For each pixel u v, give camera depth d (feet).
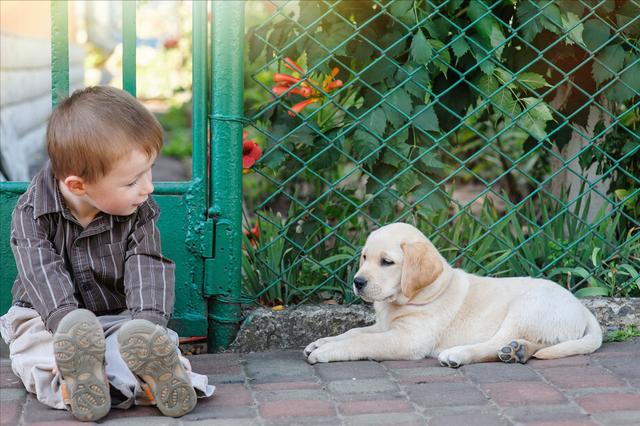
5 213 11.64
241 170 11.87
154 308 9.58
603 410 9.29
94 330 8.69
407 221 13.20
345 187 15.21
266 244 12.92
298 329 12.13
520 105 12.86
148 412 9.32
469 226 13.75
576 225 13.64
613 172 14.14
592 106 14.06
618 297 12.72
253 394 9.91
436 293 11.37
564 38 12.82
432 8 12.59
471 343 11.31
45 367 9.49
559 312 11.15
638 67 12.82
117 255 9.99
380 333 11.34
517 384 10.12
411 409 9.37
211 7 11.60
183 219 11.85
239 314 12.10
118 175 9.14
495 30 12.40
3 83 21.50
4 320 10.21
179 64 40.98
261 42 12.85
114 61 40.91
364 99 12.80
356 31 12.13
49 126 9.20
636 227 13.82
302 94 13.02
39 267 9.39
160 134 9.43
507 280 11.75
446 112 13.29
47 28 28.55
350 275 12.64
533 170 18.39
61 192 9.66
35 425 9.00
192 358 11.50
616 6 13.04
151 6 40.65
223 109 11.64
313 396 9.83
